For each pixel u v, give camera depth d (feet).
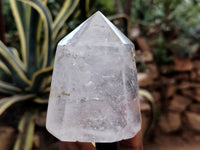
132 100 0.37
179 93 2.42
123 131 0.35
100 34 0.35
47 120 0.38
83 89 0.34
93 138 0.34
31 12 1.43
